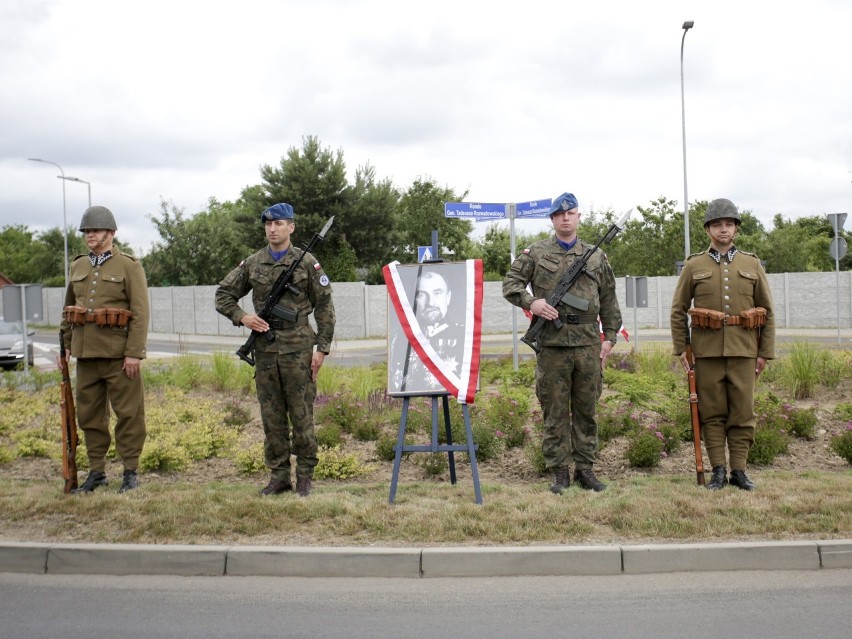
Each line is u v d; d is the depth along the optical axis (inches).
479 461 350.3
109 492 289.4
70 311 294.7
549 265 292.8
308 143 1736.0
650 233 1731.1
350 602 207.0
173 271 2171.5
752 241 2033.7
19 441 382.3
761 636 180.5
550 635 183.2
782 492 271.9
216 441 375.6
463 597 209.5
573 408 294.4
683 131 1155.3
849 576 221.1
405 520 251.3
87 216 299.3
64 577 231.9
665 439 346.3
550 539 238.1
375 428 403.9
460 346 285.9
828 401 486.9
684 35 1136.2
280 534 248.2
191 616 198.5
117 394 298.5
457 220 2020.2
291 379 288.5
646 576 223.6
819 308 1357.0
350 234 1759.4
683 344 296.8
